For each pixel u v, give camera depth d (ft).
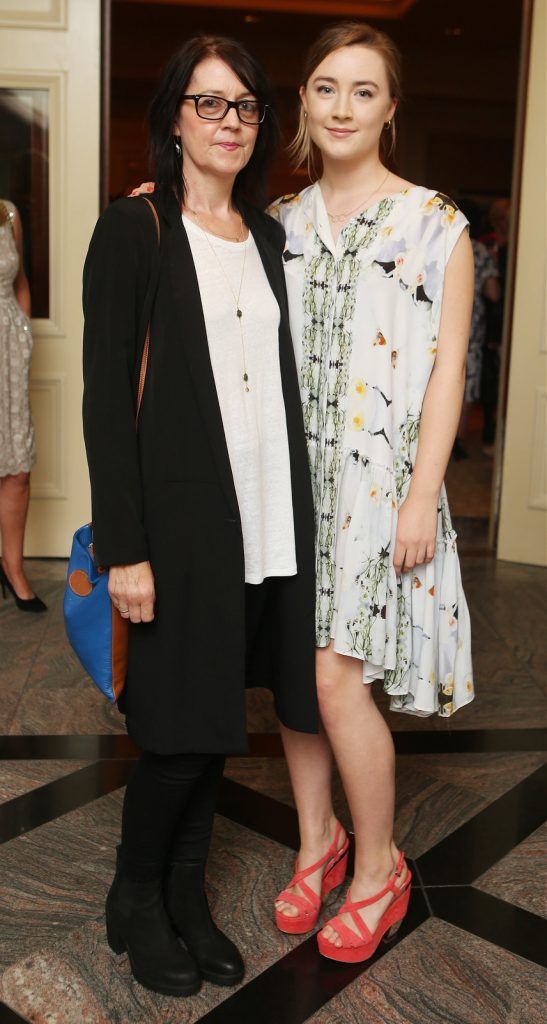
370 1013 5.24
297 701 5.45
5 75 12.85
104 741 8.43
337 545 5.42
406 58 32.55
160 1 26.66
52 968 5.52
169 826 5.26
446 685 5.65
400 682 5.54
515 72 33.01
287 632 5.41
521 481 14.32
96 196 13.15
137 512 4.73
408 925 6.01
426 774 8.00
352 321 5.25
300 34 30.17
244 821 7.20
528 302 13.88
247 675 5.84
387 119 5.34
